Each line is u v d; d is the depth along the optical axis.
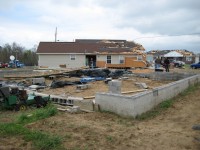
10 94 12.05
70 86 17.62
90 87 16.72
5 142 6.58
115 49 38.66
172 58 76.50
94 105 10.63
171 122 8.86
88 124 8.30
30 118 9.18
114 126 8.20
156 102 11.17
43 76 22.92
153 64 43.31
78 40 59.22
